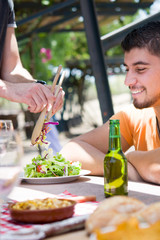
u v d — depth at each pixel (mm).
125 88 11422
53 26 6391
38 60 8141
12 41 1879
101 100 3043
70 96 9109
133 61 1543
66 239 668
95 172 1549
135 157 1445
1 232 728
